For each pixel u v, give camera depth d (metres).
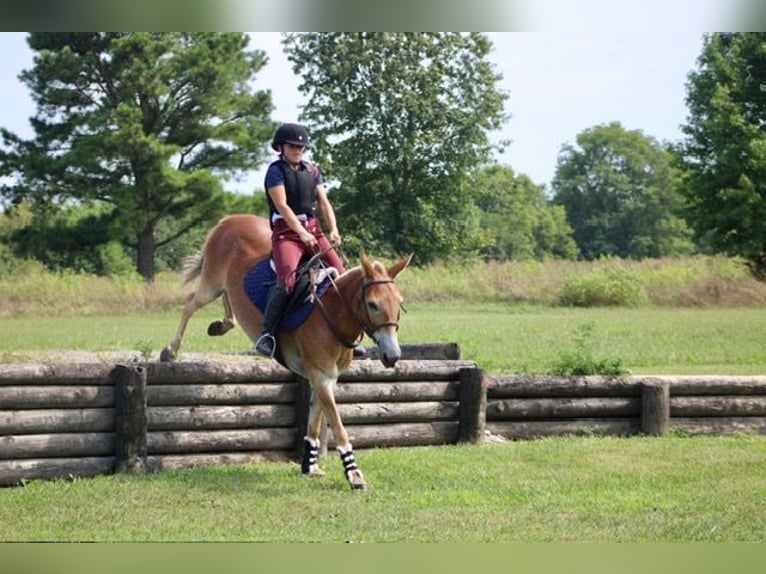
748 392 11.70
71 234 48.19
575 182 122.31
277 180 9.16
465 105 60.00
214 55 49.66
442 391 10.70
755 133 51.12
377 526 7.49
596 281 36.81
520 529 7.43
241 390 9.82
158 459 9.35
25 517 7.69
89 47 48.31
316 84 58.56
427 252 59.53
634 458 9.98
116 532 7.31
